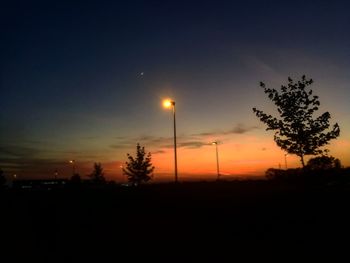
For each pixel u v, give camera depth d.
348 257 10.88
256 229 16.59
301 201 25.44
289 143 23.66
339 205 22.50
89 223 21.95
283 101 23.48
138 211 27.06
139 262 11.38
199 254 12.09
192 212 24.47
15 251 14.16
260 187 37.62
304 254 11.41
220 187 39.44
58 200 36.88
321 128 23.16
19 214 29.41
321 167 24.17
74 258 12.44
